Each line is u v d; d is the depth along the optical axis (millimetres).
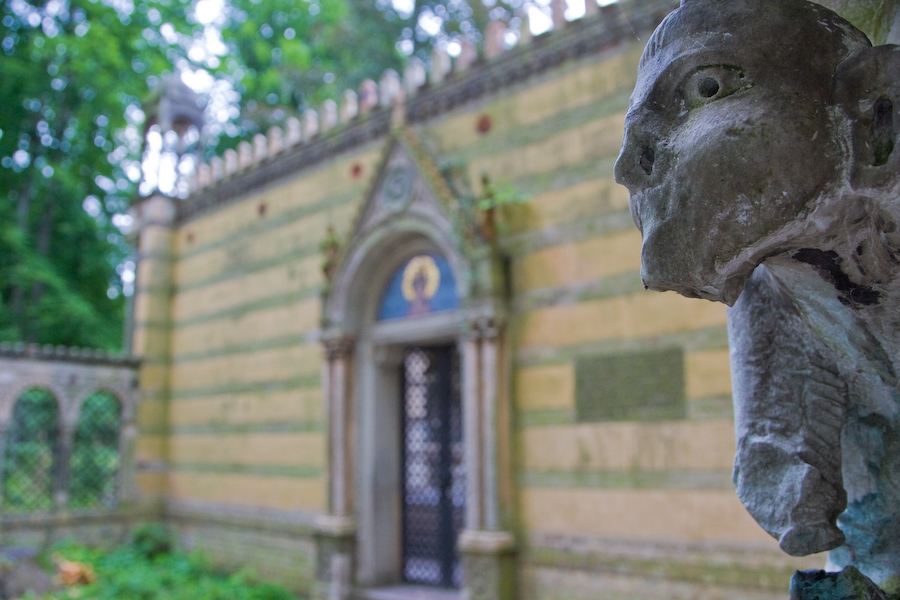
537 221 8023
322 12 23359
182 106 14609
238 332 11898
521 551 7691
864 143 1204
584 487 7297
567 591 7309
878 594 1431
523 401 7887
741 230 1229
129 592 9820
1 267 17531
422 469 9859
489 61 8688
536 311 7898
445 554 9383
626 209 7359
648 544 6773
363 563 9375
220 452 11875
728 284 1331
